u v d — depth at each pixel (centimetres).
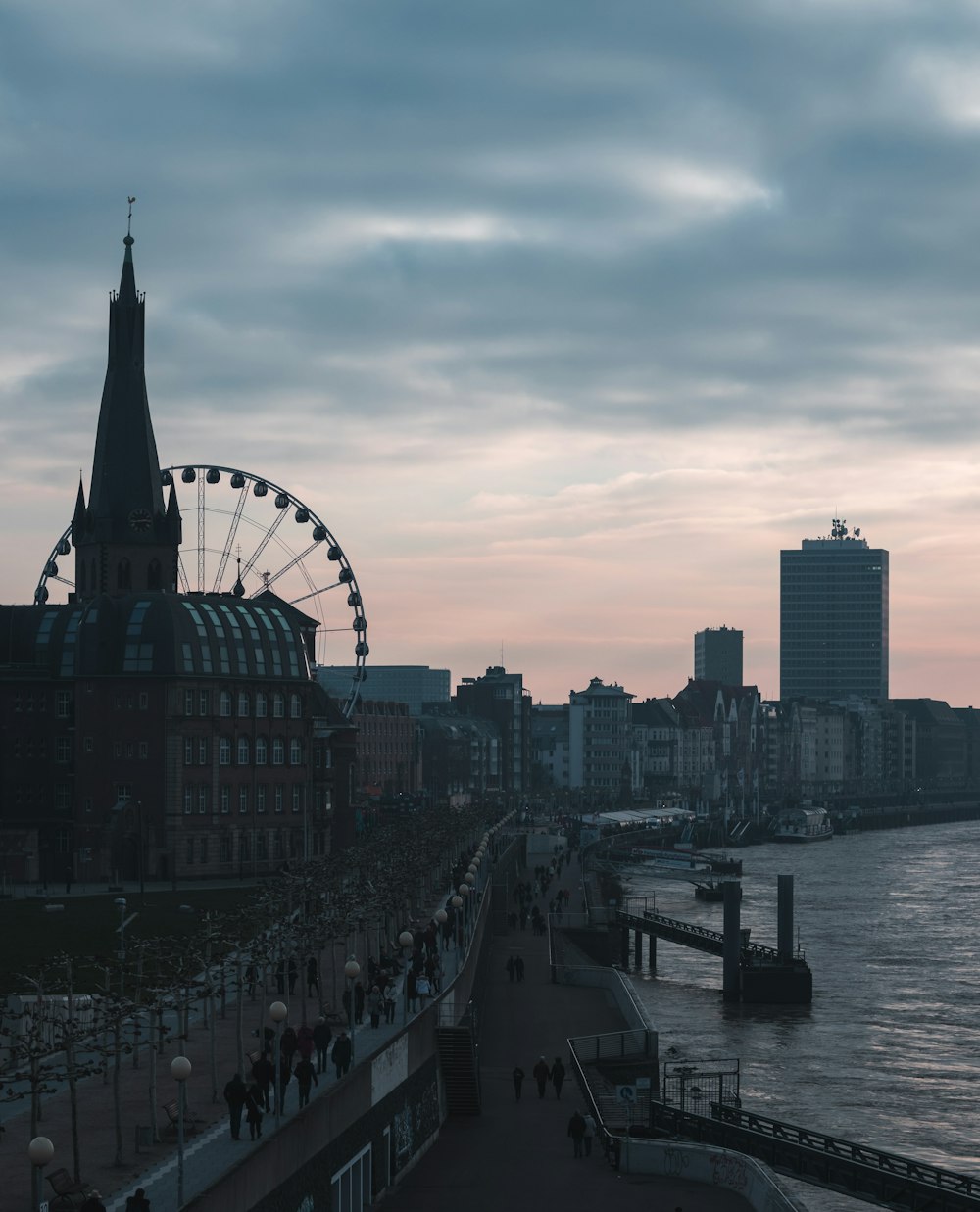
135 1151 7062
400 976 12162
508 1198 8706
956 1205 9069
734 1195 8912
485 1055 12288
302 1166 6962
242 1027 10062
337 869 15562
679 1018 15875
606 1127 9956
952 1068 13600
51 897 17925
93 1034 7238
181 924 15562
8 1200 6272
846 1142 9769
